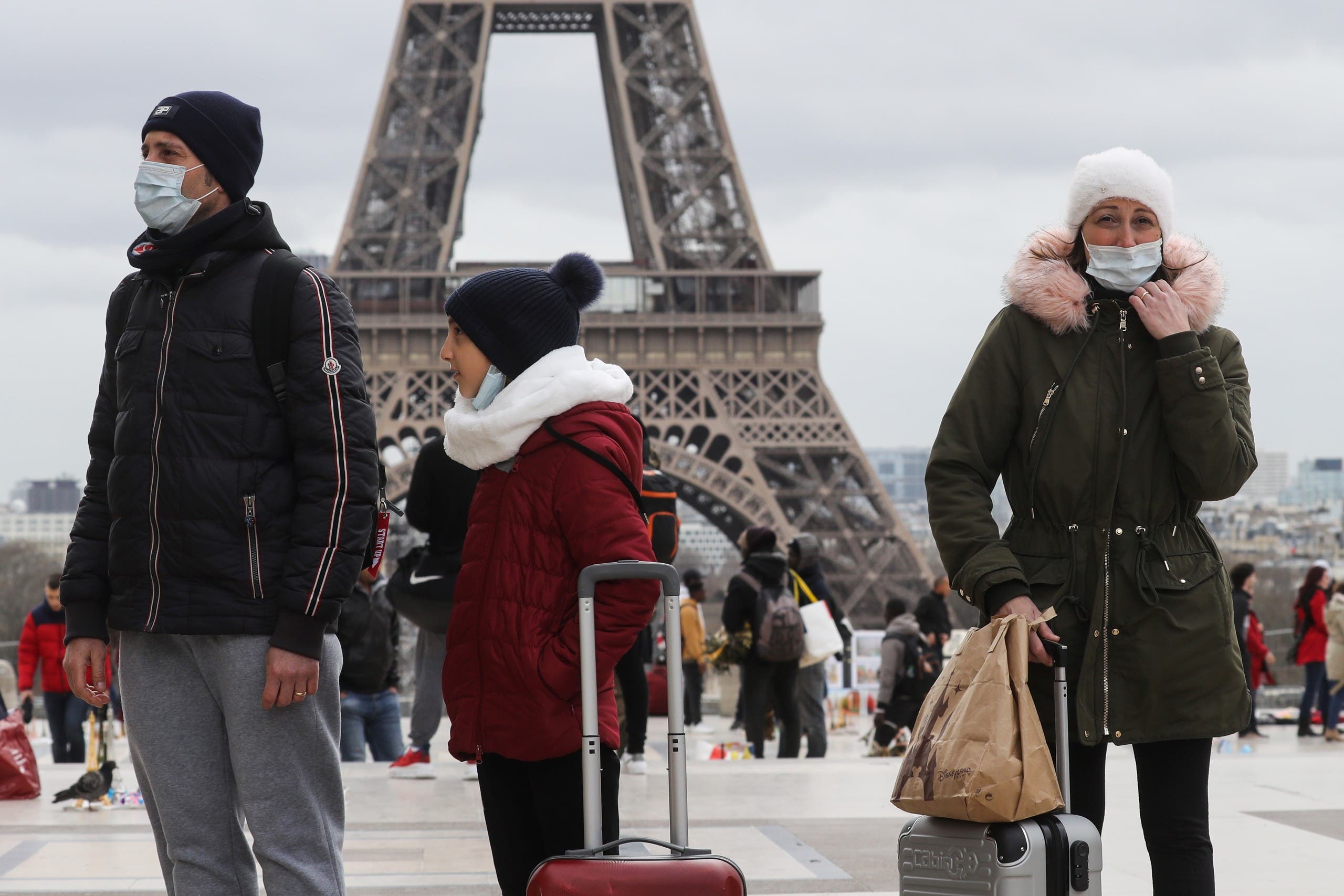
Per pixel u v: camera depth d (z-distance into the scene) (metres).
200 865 7.14
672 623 6.43
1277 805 14.54
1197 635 7.25
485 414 6.88
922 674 24.17
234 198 7.45
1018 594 7.22
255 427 7.13
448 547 15.34
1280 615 127.31
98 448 7.61
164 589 7.02
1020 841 6.47
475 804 15.02
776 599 20.77
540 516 6.80
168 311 7.25
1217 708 7.25
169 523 7.03
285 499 7.16
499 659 6.77
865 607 76.62
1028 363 7.62
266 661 7.04
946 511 7.55
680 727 6.42
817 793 15.73
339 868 7.30
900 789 6.71
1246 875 10.81
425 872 11.15
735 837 12.74
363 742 20.23
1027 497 7.65
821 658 21.50
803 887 10.53
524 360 7.04
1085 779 7.56
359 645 19.94
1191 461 7.27
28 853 12.18
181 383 7.12
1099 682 7.24
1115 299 7.66
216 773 7.21
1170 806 7.35
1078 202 7.71
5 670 25.50
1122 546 7.34
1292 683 40.72
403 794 15.92
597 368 7.02
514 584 6.80
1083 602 7.34
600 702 6.72
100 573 7.48
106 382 7.65
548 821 6.88
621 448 6.84
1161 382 7.30
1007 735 6.54
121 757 23.36
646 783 16.58
